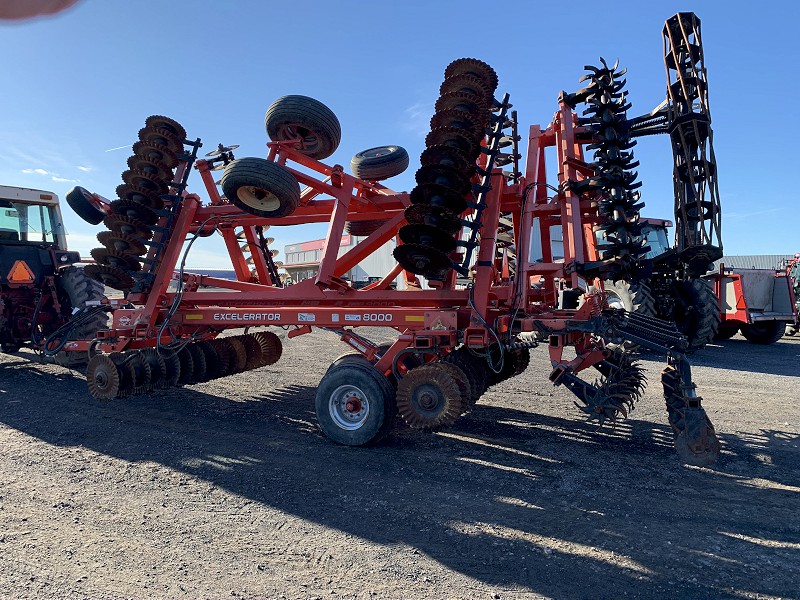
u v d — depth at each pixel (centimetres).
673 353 394
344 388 435
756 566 249
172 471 373
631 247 429
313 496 330
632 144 450
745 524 294
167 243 577
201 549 262
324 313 496
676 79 469
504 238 597
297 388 668
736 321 1138
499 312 487
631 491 341
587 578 238
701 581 236
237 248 643
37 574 236
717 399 613
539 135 523
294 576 237
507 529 286
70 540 269
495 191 479
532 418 523
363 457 407
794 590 230
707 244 450
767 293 1173
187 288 590
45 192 856
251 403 587
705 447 387
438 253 421
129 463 389
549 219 589
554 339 429
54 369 776
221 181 474
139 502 319
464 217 512
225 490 339
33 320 760
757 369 827
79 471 371
